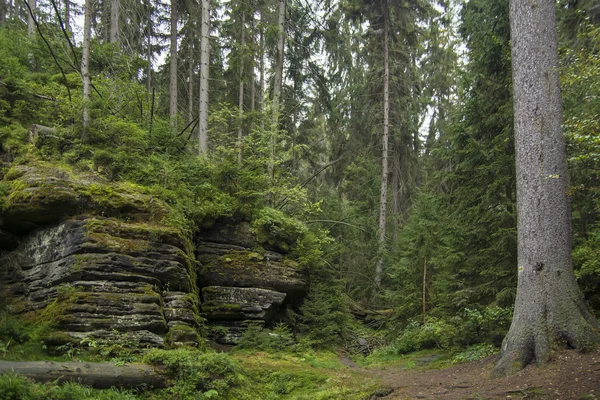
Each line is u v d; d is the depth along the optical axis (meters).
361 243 21.19
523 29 9.23
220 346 11.68
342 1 23.91
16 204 9.34
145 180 11.47
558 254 8.38
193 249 11.96
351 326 16.45
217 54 25.23
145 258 9.56
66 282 8.86
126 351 8.24
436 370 10.16
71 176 10.24
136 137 12.09
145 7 21.27
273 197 16.42
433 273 15.62
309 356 11.98
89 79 12.06
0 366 6.40
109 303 8.67
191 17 21.20
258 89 28.70
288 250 14.23
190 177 13.12
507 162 11.72
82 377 6.84
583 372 6.88
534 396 6.51
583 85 10.20
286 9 21.19
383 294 20.11
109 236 9.40
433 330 12.88
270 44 19.95
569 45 13.53
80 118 11.66
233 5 21.84
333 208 21.16
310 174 25.08
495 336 10.72
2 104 12.36
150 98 18.23
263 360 10.93
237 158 15.60
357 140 26.69
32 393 5.96
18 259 9.84
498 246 11.65
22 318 8.75
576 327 7.89
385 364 12.41
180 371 7.88
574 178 11.03
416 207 18.33
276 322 13.44
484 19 13.54
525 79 9.06
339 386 9.10
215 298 12.26
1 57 13.24
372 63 25.59
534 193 8.66
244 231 13.56
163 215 10.48
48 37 15.35
